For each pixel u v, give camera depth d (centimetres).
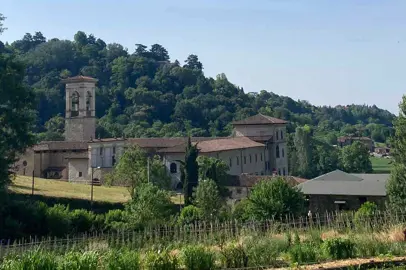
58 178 9288
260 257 2162
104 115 15375
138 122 14675
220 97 17012
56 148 9506
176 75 18000
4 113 4422
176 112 15638
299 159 12150
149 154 9294
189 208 4853
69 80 10400
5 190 4153
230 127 14912
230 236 2838
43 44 19200
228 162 9150
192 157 6738
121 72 17562
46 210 4075
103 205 5694
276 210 3934
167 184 7225
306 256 2206
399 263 2052
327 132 19625
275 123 10825
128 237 2905
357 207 5522
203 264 2064
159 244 2659
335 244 2255
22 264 1770
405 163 4825
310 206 5681
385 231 2820
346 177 6194
